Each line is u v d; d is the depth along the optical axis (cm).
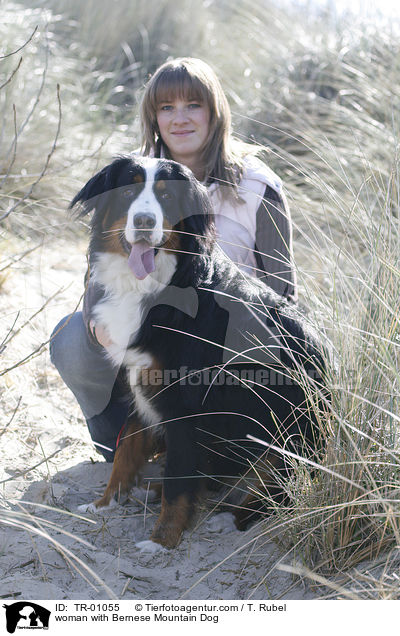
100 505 288
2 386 372
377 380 253
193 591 238
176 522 270
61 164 622
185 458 273
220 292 270
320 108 679
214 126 321
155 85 324
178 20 991
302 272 290
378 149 540
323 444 270
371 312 277
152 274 276
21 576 234
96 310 291
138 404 289
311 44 789
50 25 838
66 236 566
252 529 274
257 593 235
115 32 945
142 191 272
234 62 852
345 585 227
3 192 542
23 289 485
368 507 234
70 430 350
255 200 315
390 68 652
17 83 644
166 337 274
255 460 288
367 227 304
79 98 750
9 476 298
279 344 277
